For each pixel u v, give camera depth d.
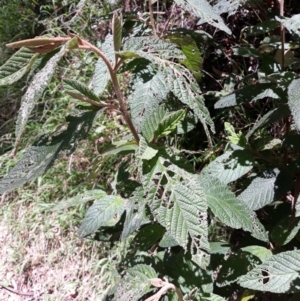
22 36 3.32
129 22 1.67
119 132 2.60
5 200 2.79
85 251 2.47
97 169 1.49
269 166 1.54
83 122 1.10
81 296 2.31
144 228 1.46
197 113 1.10
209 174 1.48
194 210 1.07
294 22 1.36
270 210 1.65
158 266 1.46
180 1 1.37
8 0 3.57
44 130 2.81
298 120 1.13
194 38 1.78
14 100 3.14
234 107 2.21
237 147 1.61
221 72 2.27
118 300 1.24
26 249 2.58
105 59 1.05
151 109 1.26
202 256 1.07
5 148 2.96
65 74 2.85
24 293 2.47
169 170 1.12
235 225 1.21
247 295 1.49
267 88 1.52
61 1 3.12
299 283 1.20
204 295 1.29
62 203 1.48
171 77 1.09
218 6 1.73
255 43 2.24
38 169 1.05
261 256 1.37
